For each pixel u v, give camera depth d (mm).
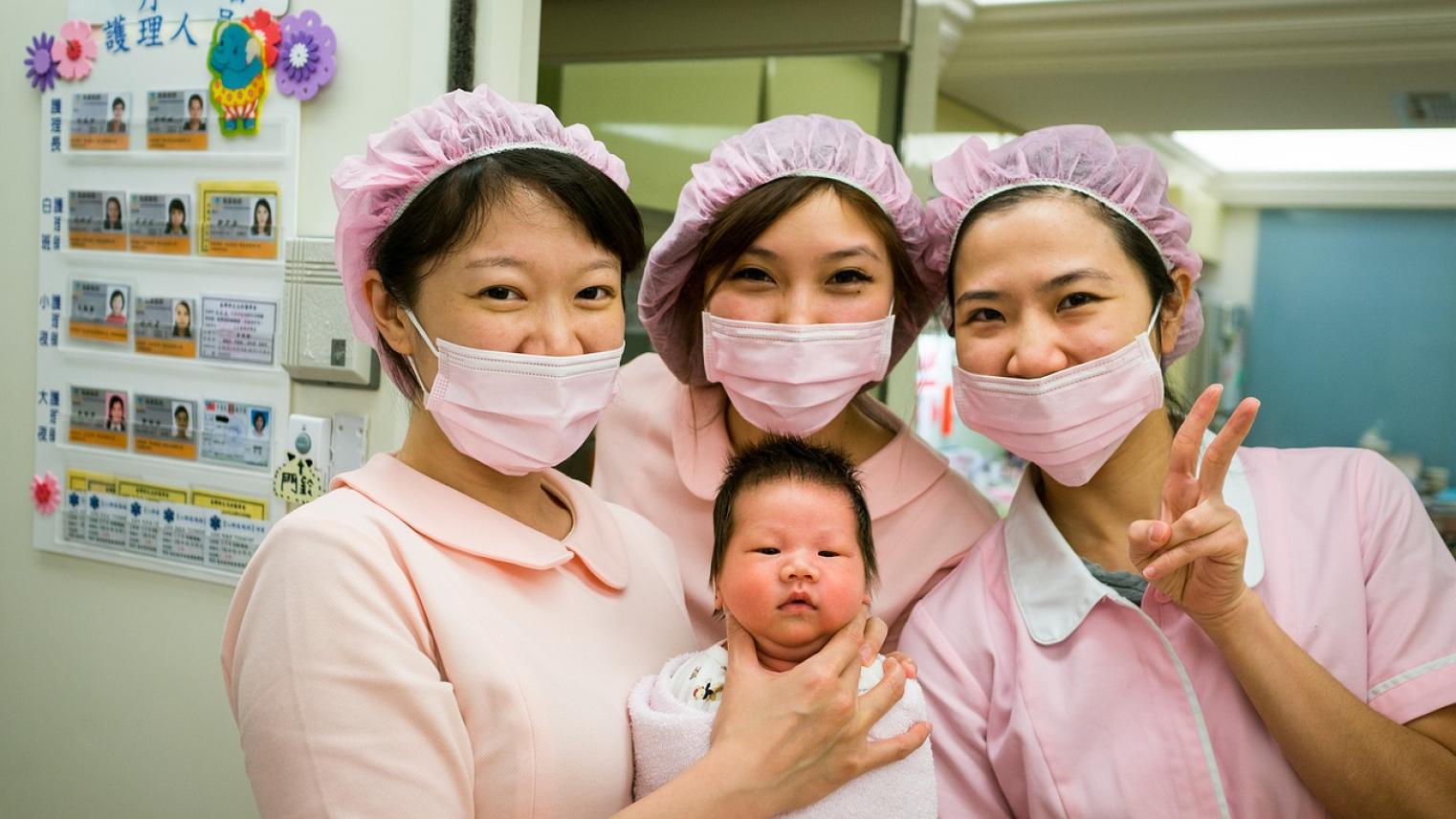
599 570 1045
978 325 1109
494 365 928
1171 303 1160
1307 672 945
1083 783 1017
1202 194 4570
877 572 1249
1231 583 943
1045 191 1091
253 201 1518
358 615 854
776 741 914
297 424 1501
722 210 1234
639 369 1600
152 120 1585
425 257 929
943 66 3020
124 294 1630
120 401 1647
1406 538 1047
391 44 1438
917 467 1378
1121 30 2670
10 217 1734
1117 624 1060
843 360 1198
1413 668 975
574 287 949
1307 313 4621
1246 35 2559
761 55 2160
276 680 840
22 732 1775
